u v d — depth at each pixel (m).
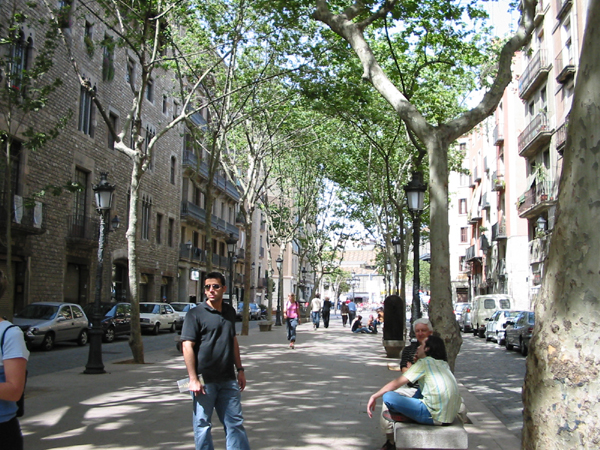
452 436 5.18
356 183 31.59
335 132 26.05
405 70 17.36
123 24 14.35
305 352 17.91
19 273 22.23
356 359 15.91
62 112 24.67
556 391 3.40
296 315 19.36
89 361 12.61
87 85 14.22
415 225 13.77
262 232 70.94
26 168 22.08
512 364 16.89
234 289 55.53
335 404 8.92
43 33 22.53
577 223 3.46
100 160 28.45
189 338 5.01
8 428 3.29
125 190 31.58
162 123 36.59
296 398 9.44
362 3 9.85
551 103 30.27
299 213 37.88
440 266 8.58
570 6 27.42
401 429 5.24
